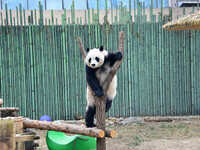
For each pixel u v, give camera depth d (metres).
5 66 9.24
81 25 9.40
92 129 3.82
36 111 9.38
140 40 9.57
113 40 9.48
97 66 4.39
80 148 4.99
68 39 9.41
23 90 9.33
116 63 4.25
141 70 9.62
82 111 9.52
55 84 9.42
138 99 9.66
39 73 9.37
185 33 9.66
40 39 9.34
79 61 9.45
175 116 9.66
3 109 5.63
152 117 9.51
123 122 9.19
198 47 9.70
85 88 9.51
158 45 9.63
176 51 9.69
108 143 7.05
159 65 9.66
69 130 3.99
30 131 4.53
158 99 9.70
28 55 9.32
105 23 9.44
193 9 9.71
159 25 9.60
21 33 9.27
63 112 9.48
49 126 4.12
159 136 7.60
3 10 11.25
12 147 2.93
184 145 6.65
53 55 9.40
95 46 9.45
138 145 6.78
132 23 9.52
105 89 4.20
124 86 9.61
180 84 9.74
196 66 9.74
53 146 5.17
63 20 9.36
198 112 9.78
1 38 9.21
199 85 9.76
